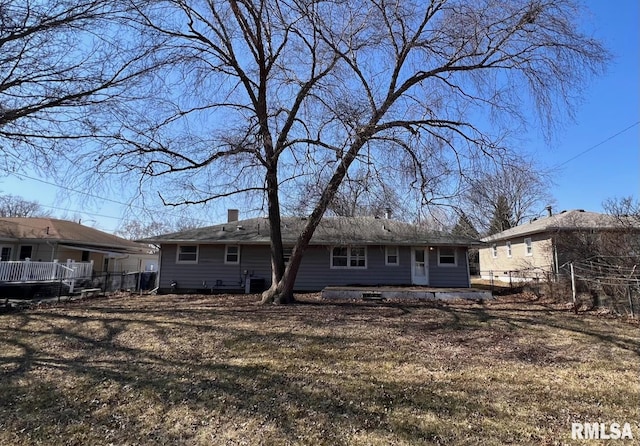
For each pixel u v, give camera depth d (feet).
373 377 17.99
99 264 89.66
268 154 36.96
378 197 33.83
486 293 46.68
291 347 23.07
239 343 23.84
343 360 20.67
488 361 20.75
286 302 39.42
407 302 42.68
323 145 34.76
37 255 72.74
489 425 13.24
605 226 50.70
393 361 20.56
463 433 12.69
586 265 41.65
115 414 14.29
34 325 29.19
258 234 57.31
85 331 27.12
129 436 12.69
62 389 16.60
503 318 32.50
